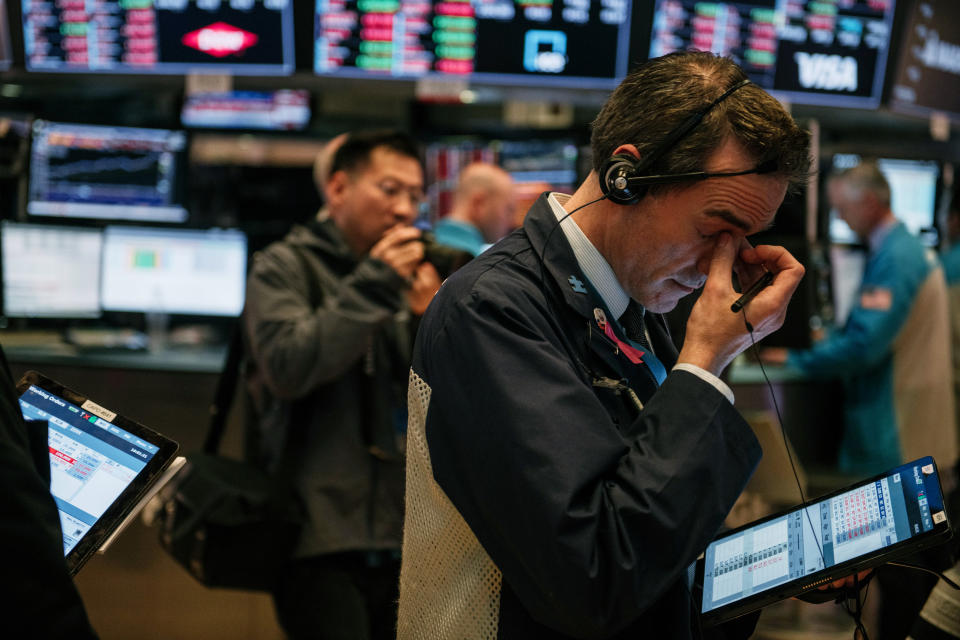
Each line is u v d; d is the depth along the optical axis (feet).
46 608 2.69
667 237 3.49
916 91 11.73
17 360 9.59
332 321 6.32
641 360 3.76
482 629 3.50
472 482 3.30
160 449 3.94
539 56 10.36
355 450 6.51
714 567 4.03
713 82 3.44
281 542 6.30
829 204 14.37
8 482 2.69
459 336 3.41
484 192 11.03
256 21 10.22
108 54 10.39
